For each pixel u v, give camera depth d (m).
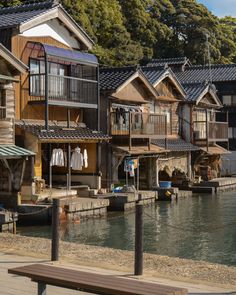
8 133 20.95
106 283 5.86
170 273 8.90
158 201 29.23
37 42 22.30
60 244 11.65
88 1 49.31
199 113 37.72
